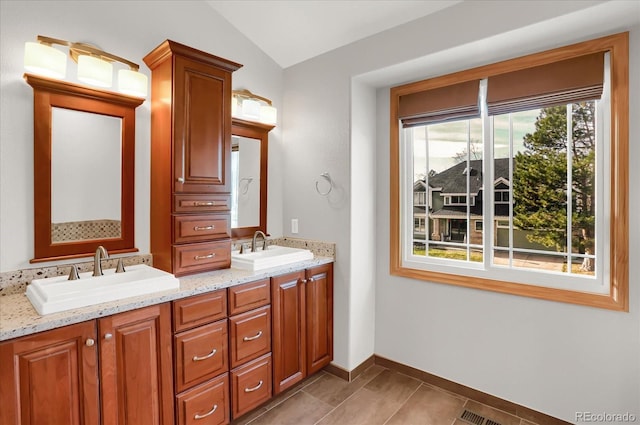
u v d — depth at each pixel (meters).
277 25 2.53
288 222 2.95
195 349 1.78
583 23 1.72
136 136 2.09
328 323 2.60
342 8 2.23
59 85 1.78
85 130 1.91
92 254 1.93
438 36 2.07
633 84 1.76
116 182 2.02
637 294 1.76
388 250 2.70
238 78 2.64
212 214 2.15
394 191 2.65
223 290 1.90
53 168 1.80
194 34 2.37
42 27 1.76
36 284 1.60
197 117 2.05
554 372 2.01
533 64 2.04
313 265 2.43
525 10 1.76
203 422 1.82
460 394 2.35
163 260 2.03
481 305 2.27
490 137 2.27
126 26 2.05
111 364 1.49
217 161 2.15
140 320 1.58
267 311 2.15
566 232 2.04
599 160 1.90
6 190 1.67
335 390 2.41
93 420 1.44
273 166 2.92
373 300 2.77
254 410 2.17
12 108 1.68
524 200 2.17
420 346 2.55
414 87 2.53
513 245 2.21
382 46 2.32
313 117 2.73
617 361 1.82
